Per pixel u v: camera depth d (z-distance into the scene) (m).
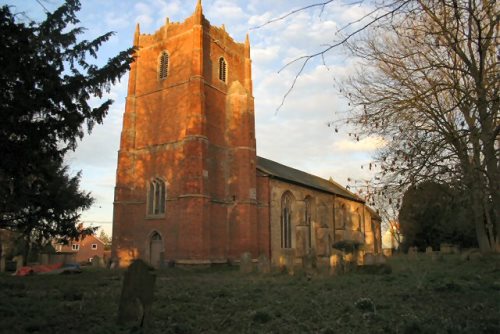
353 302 11.90
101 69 11.62
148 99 40.03
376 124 9.65
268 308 11.20
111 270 30.14
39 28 11.57
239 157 38.38
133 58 12.20
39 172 11.40
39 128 9.83
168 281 20.88
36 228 27.52
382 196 9.46
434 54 9.55
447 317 9.49
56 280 20.98
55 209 25.12
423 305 11.23
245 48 44.38
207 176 35.16
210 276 24.66
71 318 9.83
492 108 8.38
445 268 24.03
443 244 45.59
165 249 35.19
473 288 14.60
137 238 37.38
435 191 9.73
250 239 36.53
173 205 35.69
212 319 9.89
